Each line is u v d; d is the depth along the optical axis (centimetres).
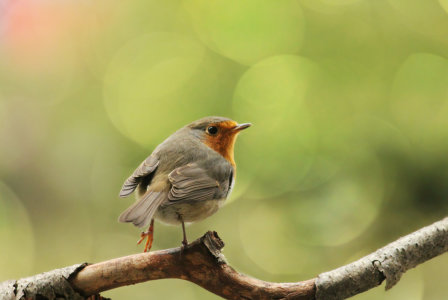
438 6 1062
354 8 1089
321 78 1073
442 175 990
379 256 571
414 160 1002
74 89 1239
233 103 1098
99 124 1193
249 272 1052
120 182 1173
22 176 1256
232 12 1133
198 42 1159
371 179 1020
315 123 1045
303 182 1044
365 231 1019
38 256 1202
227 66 1127
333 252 1027
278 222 1067
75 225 1220
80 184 1204
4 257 1191
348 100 1049
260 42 1121
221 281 588
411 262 575
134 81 1180
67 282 601
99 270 601
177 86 1142
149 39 1195
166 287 1140
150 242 741
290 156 1046
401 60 1056
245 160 1062
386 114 1030
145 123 1138
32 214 1241
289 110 1062
